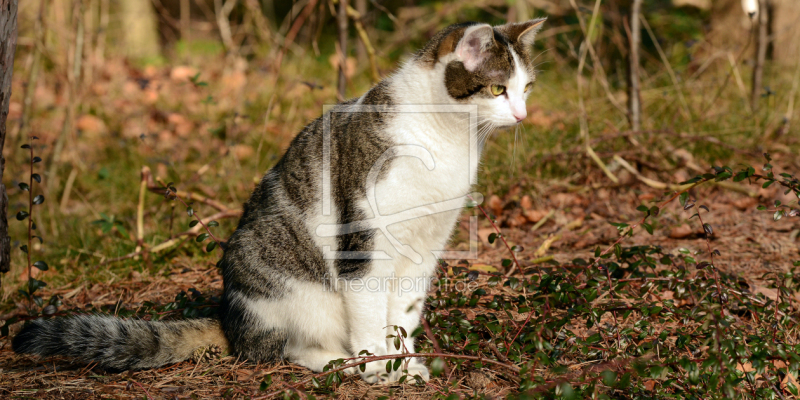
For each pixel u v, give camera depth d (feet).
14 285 13.03
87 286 13.09
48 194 17.47
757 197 15.78
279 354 9.86
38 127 20.84
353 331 9.62
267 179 10.55
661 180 16.99
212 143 20.47
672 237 14.34
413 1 34.73
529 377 7.73
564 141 18.26
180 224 16.10
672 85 20.84
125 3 29.96
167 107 22.70
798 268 12.12
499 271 12.68
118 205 17.85
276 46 25.20
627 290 10.97
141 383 8.91
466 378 8.92
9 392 8.53
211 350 9.68
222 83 23.99
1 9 9.34
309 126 10.50
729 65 21.95
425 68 9.68
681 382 8.29
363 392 8.71
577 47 25.48
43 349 9.25
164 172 19.07
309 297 9.82
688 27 27.09
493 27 10.73
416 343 10.30
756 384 8.46
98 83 23.56
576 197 16.83
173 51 29.73
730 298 10.20
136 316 10.99
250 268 9.79
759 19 19.61
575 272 10.66
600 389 8.34
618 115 19.58
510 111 10.03
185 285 12.94
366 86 23.86
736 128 18.11
